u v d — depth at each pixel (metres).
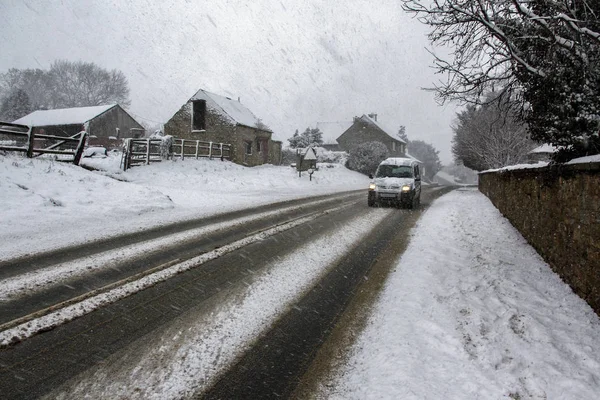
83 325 3.50
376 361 3.07
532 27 5.40
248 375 2.88
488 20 5.12
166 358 3.03
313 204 13.70
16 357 2.92
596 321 3.67
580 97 4.78
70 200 9.41
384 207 13.40
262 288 4.70
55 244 6.24
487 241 7.24
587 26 4.86
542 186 5.90
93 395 2.53
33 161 11.43
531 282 4.88
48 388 2.57
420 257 6.23
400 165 14.53
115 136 41.72
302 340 3.47
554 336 3.45
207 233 7.64
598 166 3.57
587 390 2.66
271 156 37.12
